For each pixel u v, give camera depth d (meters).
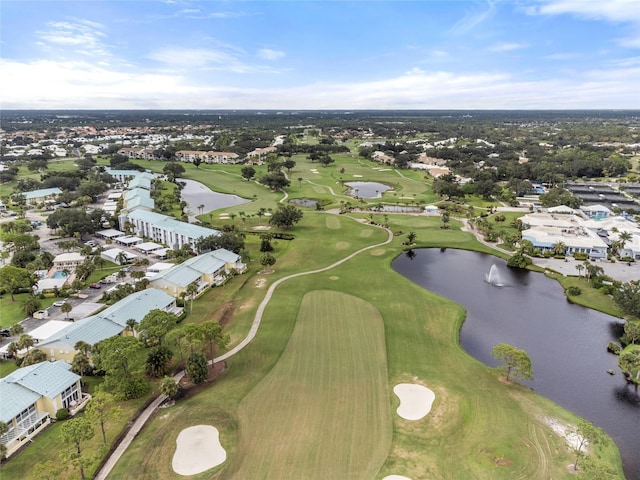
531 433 63.88
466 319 102.88
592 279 121.88
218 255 130.75
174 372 79.56
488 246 159.25
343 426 64.50
